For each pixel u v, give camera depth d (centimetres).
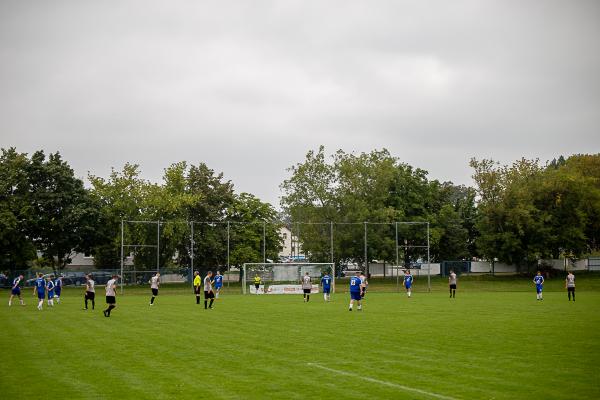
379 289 5734
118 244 5888
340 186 6919
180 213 6481
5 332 2181
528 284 6312
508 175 7056
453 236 7956
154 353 1664
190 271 5638
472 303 3766
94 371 1398
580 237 6894
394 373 1363
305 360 1541
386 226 6444
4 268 6053
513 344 1816
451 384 1241
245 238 6612
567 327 2275
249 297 4738
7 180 6025
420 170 8019
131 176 6469
